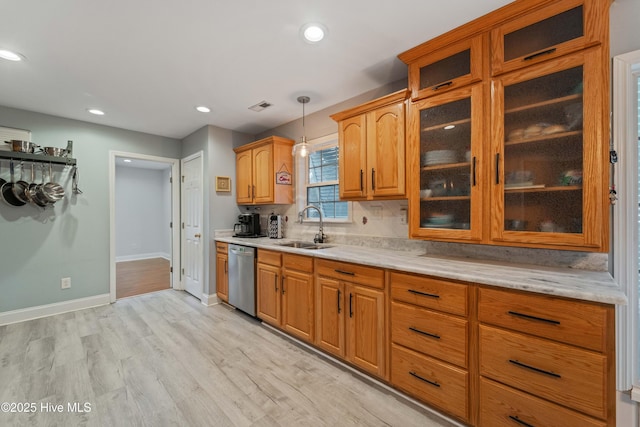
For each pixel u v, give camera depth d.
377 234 2.59
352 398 1.79
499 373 1.37
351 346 2.05
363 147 2.31
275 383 1.94
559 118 1.43
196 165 3.88
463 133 1.75
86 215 3.43
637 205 1.43
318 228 3.13
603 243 1.31
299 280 2.46
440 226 1.86
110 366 2.13
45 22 1.63
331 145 3.04
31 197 3.00
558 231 1.43
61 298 3.27
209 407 1.70
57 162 3.12
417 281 1.67
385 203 2.53
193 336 2.66
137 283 4.63
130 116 3.26
